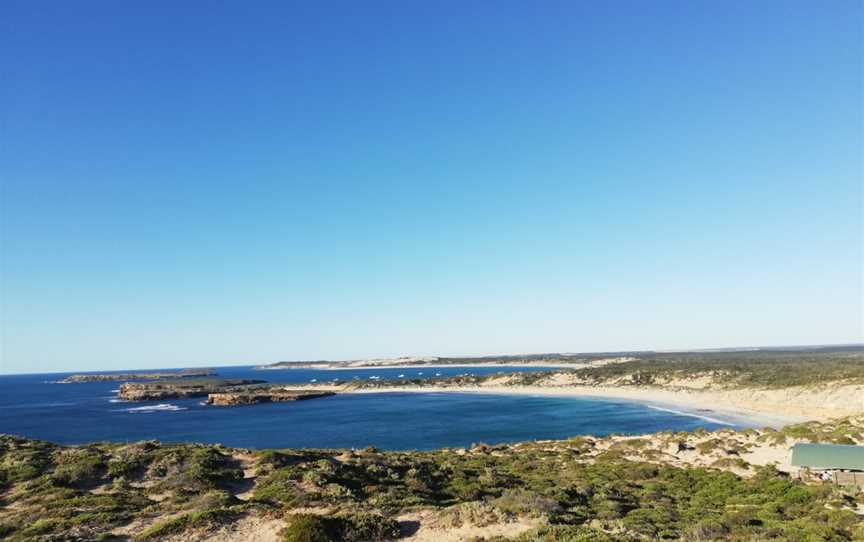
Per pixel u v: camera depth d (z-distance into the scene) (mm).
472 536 19688
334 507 23688
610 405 128875
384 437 85438
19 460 31531
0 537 19547
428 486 33562
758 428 82438
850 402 90750
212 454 34375
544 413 116250
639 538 19359
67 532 19578
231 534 19547
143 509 23141
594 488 34469
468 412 121688
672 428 88375
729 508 29859
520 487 34344
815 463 39875
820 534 22203
